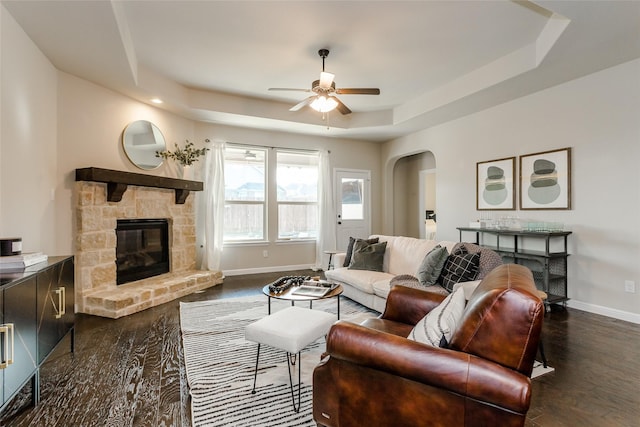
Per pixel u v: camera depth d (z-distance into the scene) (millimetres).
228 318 3432
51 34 2760
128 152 4180
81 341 2826
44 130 3154
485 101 4363
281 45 3408
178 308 3768
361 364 1370
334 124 5680
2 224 2422
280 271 5961
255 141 5797
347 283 3900
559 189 3838
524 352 1133
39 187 3053
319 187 6266
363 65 3885
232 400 1955
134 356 2545
